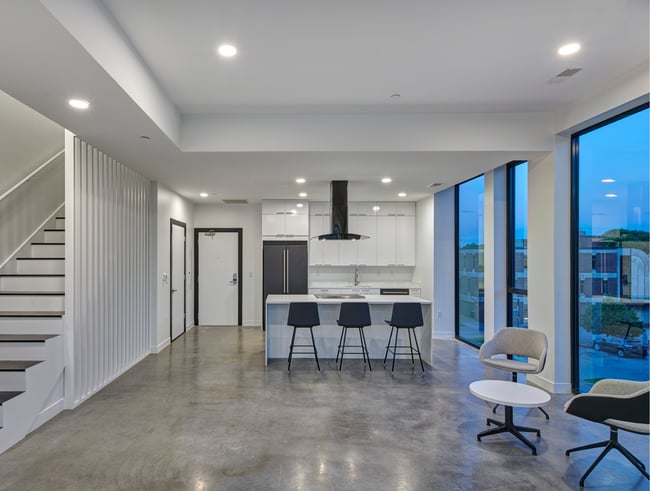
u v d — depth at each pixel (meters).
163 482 2.62
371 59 3.10
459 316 7.25
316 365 5.47
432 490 2.56
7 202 4.41
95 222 4.28
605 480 2.68
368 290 7.94
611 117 3.79
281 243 7.87
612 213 3.86
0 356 3.49
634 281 3.61
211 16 2.51
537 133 4.33
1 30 1.99
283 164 4.89
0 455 2.96
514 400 2.99
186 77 3.38
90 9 2.23
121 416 3.68
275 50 2.95
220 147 4.28
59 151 5.33
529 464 2.88
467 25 2.64
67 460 2.89
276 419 3.64
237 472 2.74
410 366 5.46
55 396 3.71
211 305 8.48
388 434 3.35
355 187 6.48
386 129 4.30
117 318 4.86
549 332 4.40
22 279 4.24
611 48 2.96
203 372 5.10
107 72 2.46
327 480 2.66
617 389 2.90
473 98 3.90
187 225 7.91
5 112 4.41
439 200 7.31
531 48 2.95
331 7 2.43
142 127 3.52
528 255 4.76
